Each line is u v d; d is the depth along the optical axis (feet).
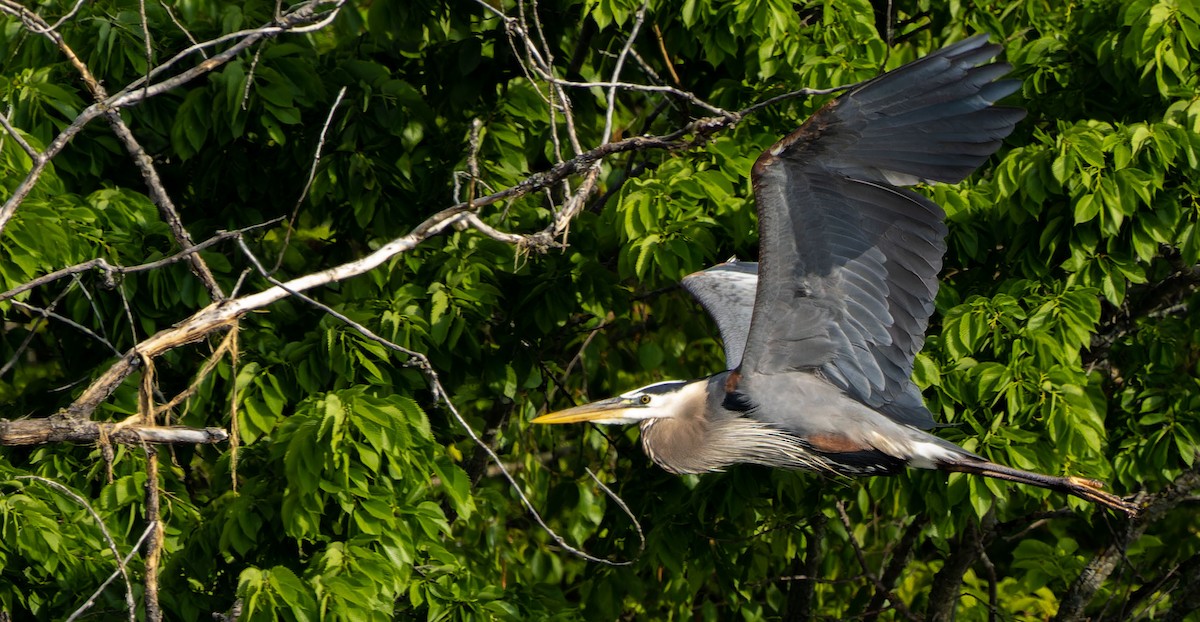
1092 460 36.96
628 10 37.86
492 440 44.65
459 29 41.19
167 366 39.04
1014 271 38.81
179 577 34.22
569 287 37.96
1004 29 44.57
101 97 25.39
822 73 37.78
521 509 48.88
